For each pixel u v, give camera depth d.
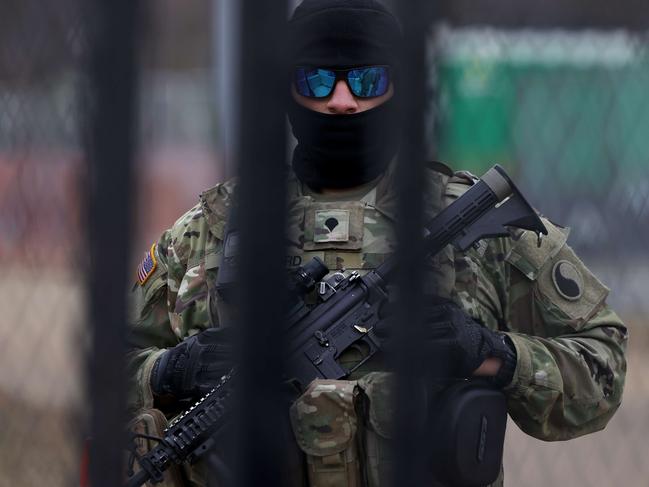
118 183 5.10
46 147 20.41
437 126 5.60
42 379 24.12
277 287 5.57
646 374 26.81
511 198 9.12
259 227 5.51
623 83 22.30
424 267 5.52
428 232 8.90
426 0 5.35
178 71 38.22
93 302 5.21
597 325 9.73
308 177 9.55
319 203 9.52
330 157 9.27
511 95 23.97
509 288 9.62
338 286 9.04
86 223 5.23
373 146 9.25
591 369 9.50
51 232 22.06
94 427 5.33
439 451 8.56
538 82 23.27
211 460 8.92
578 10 21.02
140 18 5.06
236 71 5.43
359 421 8.84
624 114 22.86
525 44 21.80
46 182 20.53
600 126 23.34
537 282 9.62
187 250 9.98
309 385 8.77
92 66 5.11
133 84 5.06
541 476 20.59
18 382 24.19
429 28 5.39
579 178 24.12
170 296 10.09
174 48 38.12
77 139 6.02
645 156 23.38
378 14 9.05
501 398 8.86
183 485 9.27
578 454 21.73
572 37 21.56
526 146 24.62
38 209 21.80
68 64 16.31
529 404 9.27
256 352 5.59
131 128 5.08
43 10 19.12
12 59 19.59
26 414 22.11
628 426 23.16
